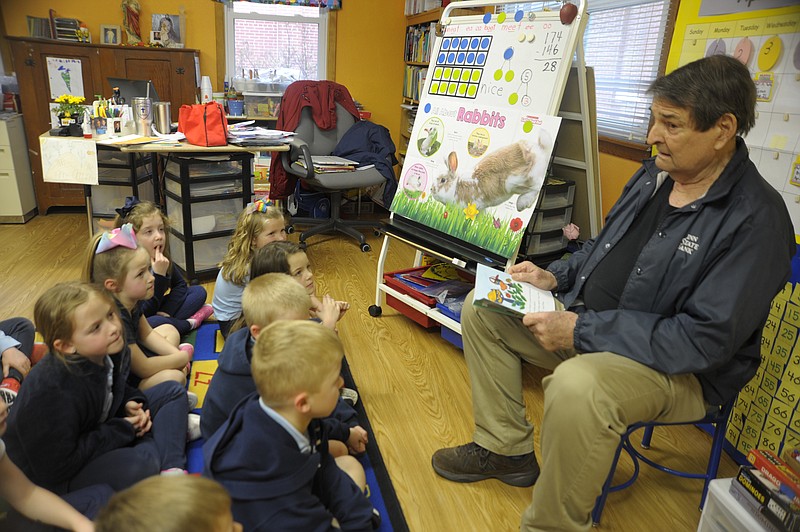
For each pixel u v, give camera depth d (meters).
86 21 4.29
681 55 2.13
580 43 2.05
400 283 2.72
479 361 1.71
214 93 4.54
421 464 1.79
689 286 1.38
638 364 1.34
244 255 2.31
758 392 1.78
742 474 1.29
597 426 1.24
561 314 1.46
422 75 4.54
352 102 4.24
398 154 5.21
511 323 1.66
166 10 4.41
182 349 2.24
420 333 2.70
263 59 4.76
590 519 1.35
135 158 3.29
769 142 1.78
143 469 1.46
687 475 1.58
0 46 4.16
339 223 4.02
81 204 4.36
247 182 3.19
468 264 2.24
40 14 4.20
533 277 1.78
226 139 3.14
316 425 1.28
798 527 1.14
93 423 1.49
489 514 1.60
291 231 4.16
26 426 1.32
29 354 1.95
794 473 1.23
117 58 4.13
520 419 1.71
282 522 1.12
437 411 2.07
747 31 1.84
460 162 2.38
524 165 2.14
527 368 2.45
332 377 1.17
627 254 1.57
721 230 1.34
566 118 2.24
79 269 3.22
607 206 2.94
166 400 1.77
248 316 1.56
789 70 1.70
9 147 3.86
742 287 1.26
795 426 1.66
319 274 3.42
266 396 1.15
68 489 1.41
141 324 2.00
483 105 2.33
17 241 3.66
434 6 4.38
